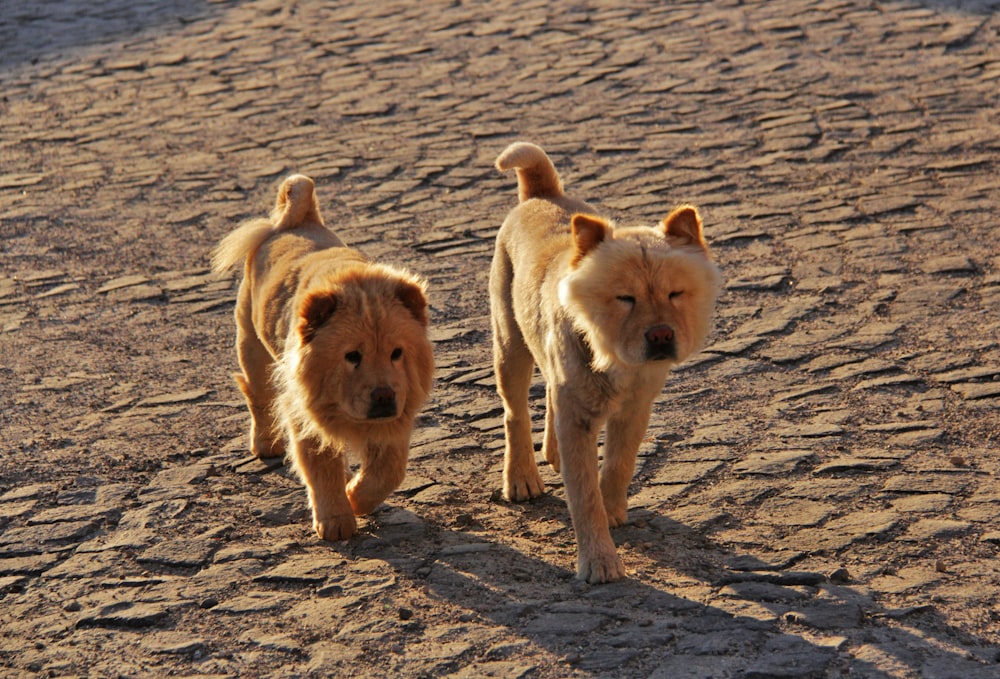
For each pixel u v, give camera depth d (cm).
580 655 787
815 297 1472
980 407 1159
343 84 2606
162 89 2689
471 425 1241
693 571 909
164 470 1174
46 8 3519
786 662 757
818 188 1827
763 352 1345
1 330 1577
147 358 1468
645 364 864
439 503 1077
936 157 1884
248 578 940
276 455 1194
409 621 851
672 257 866
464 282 1622
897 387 1226
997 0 2648
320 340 945
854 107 2145
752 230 1700
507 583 906
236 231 1195
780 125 2105
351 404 937
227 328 1546
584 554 909
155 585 939
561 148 2116
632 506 1040
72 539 1037
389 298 969
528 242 1034
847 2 2766
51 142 2402
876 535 938
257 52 2908
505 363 1065
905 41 2459
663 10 2903
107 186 2134
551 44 2741
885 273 1515
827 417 1178
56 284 1734
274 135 2325
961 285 1452
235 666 808
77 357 1480
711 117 2184
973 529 933
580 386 909
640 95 2345
